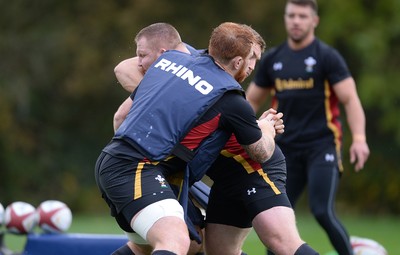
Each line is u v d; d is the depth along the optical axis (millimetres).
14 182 85000
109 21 84250
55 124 87062
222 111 18688
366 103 74125
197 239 19047
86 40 84250
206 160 18953
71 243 26875
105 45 84312
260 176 20172
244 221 20766
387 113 74375
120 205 18281
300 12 28641
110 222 55625
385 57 76250
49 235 27516
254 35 19719
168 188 18328
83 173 88000
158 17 83125
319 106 28625
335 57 28484
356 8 77375
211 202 20969
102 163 18719
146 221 17891
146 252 20875
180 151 18547
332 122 28641
